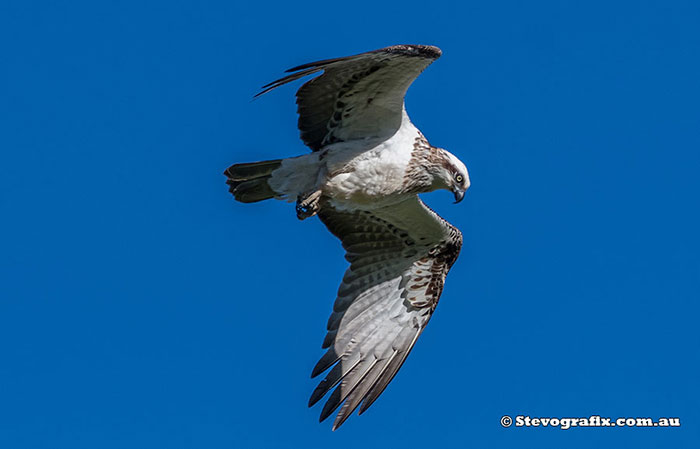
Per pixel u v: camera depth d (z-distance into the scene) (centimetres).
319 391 1501
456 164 1463
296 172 1393
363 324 1565
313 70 1191
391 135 1401
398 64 1261
